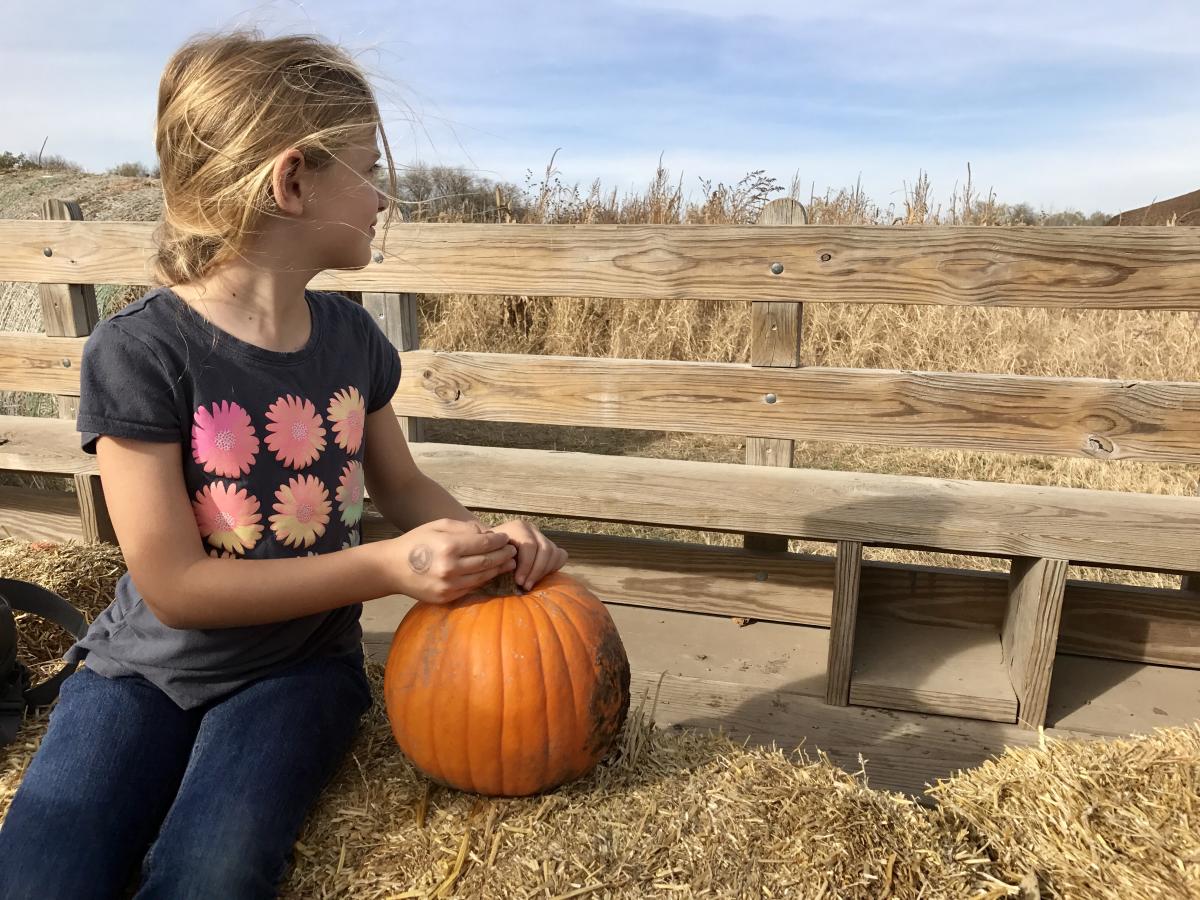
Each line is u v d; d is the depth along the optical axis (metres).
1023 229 2.49
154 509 1.40
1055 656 2.69
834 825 1.41
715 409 2.82
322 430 1.58
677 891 1.29
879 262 2.60
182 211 1.47
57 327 3.32
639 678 2.64
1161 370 6.47
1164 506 2.39
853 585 2.51
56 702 1.74
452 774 1.47
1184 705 2.52
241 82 1.42
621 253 2.78
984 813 1.70
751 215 8.66
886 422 2.69
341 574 1.43
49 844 1.28
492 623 1.47
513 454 2.93
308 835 1.43
